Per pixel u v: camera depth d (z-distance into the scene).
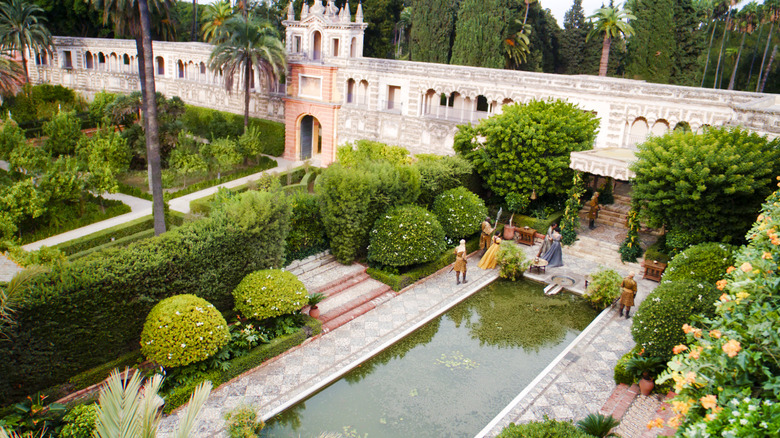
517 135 28.20
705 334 8.38
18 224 26.78
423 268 24.12
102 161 31.97
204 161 38.06
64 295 14.30
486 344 19.59
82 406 13.67
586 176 30.59
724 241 22.34
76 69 60.94
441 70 38.03
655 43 54.09
